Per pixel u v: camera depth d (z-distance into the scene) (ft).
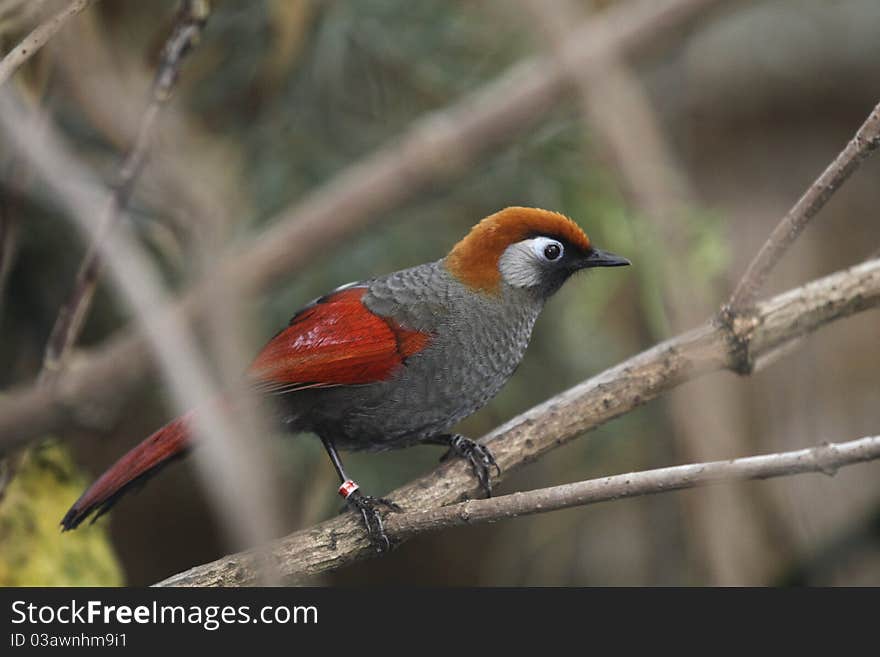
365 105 38.96
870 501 44.14
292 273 26.50
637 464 43.80
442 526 23.93
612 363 43.47
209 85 37.11
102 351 27.14
